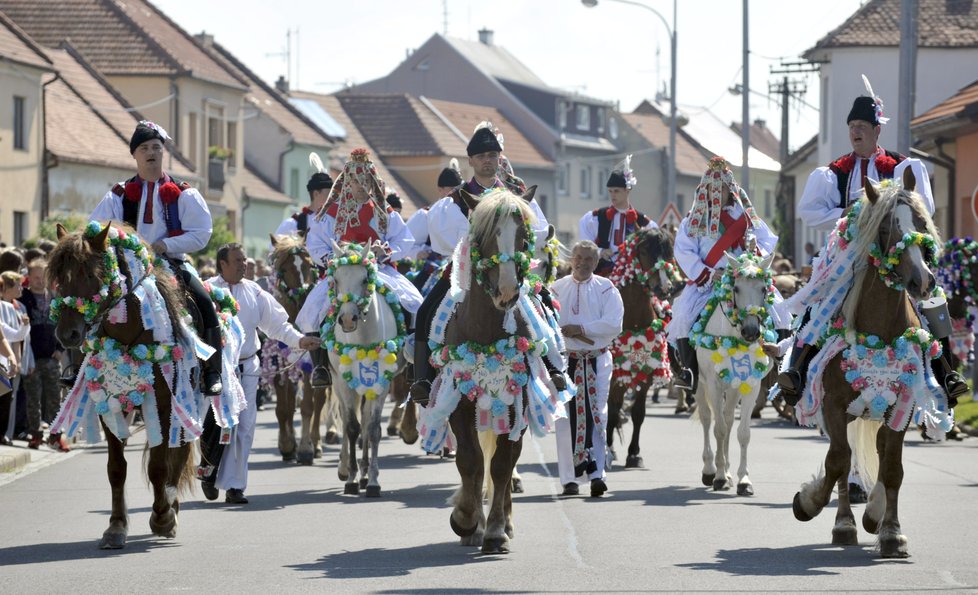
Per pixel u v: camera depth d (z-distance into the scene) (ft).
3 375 69.92
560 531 46.01
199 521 49.16
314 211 74.54
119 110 204.44
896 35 186.19
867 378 40.73
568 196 332.80
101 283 41.29
